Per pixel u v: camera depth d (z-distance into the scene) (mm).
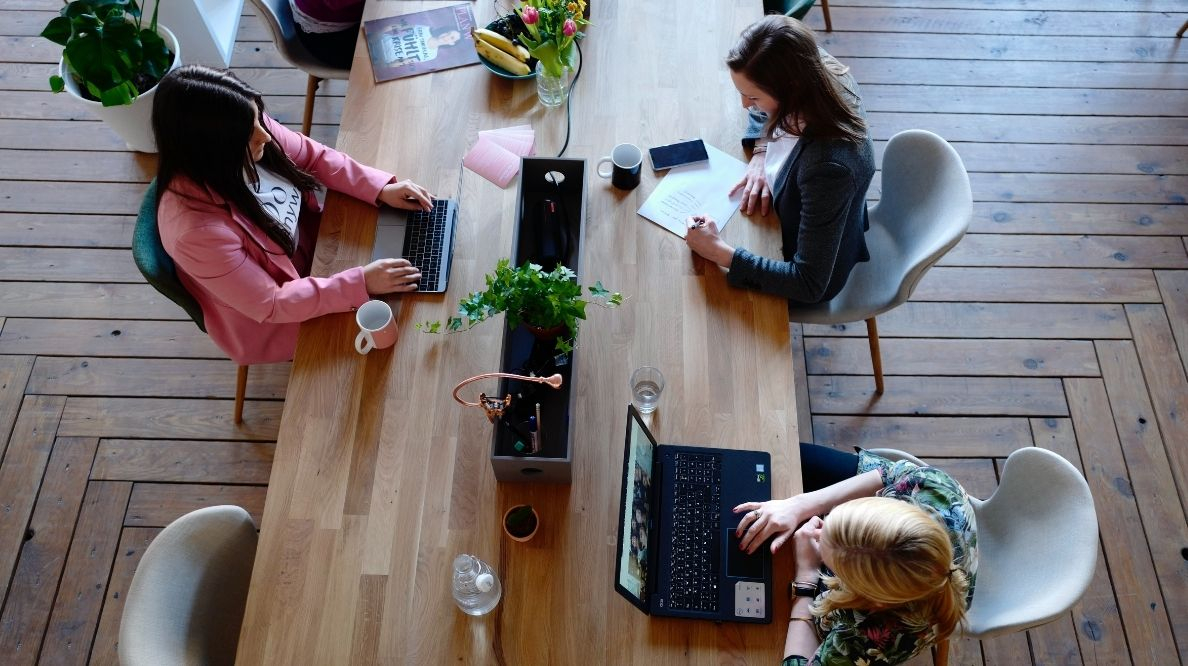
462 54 2553
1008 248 3172
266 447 2807
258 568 1794
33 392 2887
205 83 1878
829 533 1569
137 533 2660
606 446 1908
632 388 1939
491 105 2453
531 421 1803
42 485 2729
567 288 1783
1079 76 3594
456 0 2688
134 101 3020
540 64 2398
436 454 1912
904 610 1565
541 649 1697
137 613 1664
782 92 1964
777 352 2033
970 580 1790
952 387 2902
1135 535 2625
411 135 2400
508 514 1785
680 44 2553
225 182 1989
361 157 2363
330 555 1806
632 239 2201
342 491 1875
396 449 1921
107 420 2844
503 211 2256
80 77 2943
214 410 2867
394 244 2199
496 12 2639
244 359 2379
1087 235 3201
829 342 2992
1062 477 1800
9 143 3400
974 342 2986
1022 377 2918
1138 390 2883
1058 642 2461
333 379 2014
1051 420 2840
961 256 3156
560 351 1908
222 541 1863
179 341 2990
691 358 2025
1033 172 3350
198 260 2016
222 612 1862
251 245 2129
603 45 2551
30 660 2461
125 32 2750
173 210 2014
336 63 2953
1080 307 3047
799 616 1688
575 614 1729
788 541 1809
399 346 2053
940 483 1818
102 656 2469
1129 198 3279
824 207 2023
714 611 1710
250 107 1942
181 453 2795
